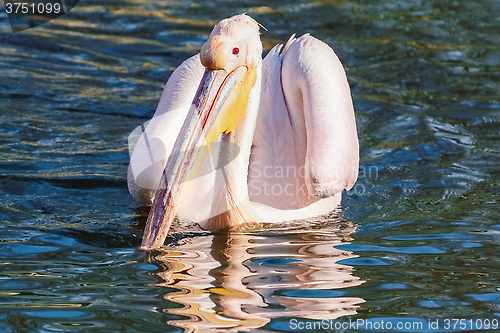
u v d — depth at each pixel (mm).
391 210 11047
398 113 15281
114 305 7645
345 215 10961
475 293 8102
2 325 7160
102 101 15492
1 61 17406
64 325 7172
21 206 10711
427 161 13039
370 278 8523
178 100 11359
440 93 16406
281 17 21281
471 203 11188
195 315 7449
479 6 22797
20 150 12914
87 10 21484
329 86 11242
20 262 8773
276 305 7746
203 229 10336
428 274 8625
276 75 12102
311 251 9398
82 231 9922
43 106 15055
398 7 22672
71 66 17438
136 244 9547
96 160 12719
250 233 10172
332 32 20219
